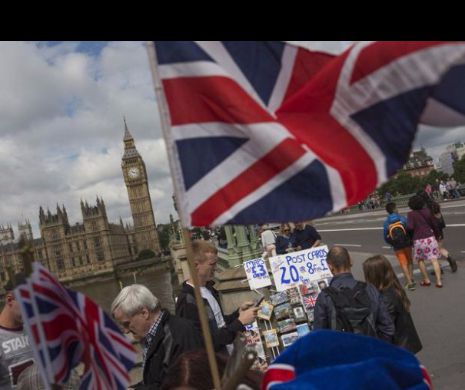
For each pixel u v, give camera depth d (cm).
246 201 226
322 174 218
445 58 191
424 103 198
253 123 227
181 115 228
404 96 202
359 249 2144
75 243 15750
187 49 229
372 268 464
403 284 1169
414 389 160
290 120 229
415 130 201
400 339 450
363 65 209
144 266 15388
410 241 1106
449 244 1655
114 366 243
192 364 214
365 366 153
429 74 195
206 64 230
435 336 751
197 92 230
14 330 345
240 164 229
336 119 220
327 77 218
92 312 247
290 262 736
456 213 2650
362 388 148
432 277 1186
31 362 341
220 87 229
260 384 201
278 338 663
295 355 171
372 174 210
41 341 226
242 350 194
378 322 419
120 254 17050
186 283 416
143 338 336
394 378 159
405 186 12350
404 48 198
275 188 225
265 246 1388
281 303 691
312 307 680
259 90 235
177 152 227
